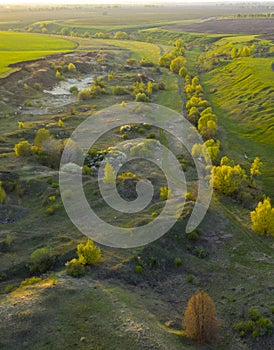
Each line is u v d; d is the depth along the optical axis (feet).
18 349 82.84
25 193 156.25
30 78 311.68
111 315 91.56
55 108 271.08
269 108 264.11
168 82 350.23
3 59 359.87
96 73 374.22
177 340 88.89
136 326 88.28
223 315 100.58
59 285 101.60
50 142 190.19
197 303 91.15
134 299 101.04
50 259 117.29
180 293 108.88
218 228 135.64
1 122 239.50
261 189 176.24
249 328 94.89
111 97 298.35
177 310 102.12
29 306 93.15
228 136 237.86
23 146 183.93
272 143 225.35
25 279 112.57
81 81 345.10
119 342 83.97
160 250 121.60
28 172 168.55
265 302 103.19
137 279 111.24
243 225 139.33
